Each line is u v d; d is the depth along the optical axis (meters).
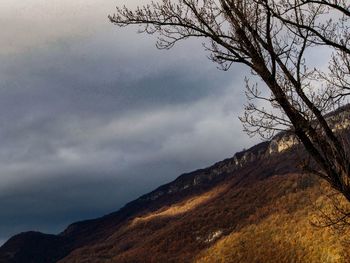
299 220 77.56
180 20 7.09
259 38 6.76
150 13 7.15
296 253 63.44
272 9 6.76
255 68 6.73
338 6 6.72
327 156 6.33
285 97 6.52
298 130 6.41
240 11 6.82
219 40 6.95
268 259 68.56
